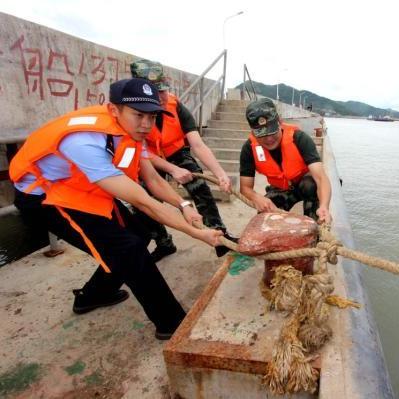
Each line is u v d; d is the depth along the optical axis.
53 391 1.93
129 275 2.06
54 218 2.09
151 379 1.97
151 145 2.99
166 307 2.16
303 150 2.67
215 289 2.22
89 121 1.84
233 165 6.52
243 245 1.85
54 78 4.48
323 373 1.52
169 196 2.31
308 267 1.97
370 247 6.53
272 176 2.82
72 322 2.47
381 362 1.66
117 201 2.39
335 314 1.90
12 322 2.49
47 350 2.22
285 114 17.16
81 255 3.47
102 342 2.27
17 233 3.74
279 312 1.93
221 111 10.02
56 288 2.91
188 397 1.80
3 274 3.15
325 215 2.26
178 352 1.68
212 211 3.16
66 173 1.99
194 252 3.46
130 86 1.81
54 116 4.53
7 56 3.81
